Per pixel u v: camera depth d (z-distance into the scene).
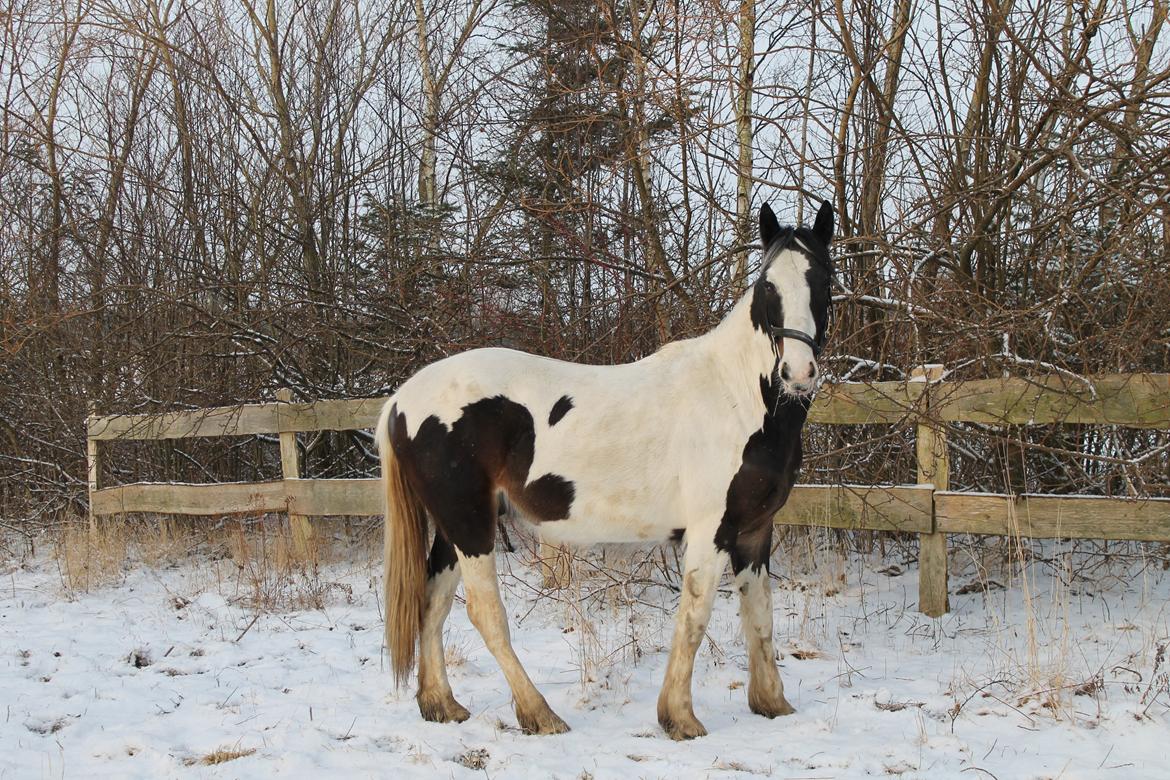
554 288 7.93
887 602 5.79
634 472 3.84
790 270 3.60
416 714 4.08
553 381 3.99
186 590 6.72
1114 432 5.92
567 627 5.43
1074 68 5.69
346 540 8.24
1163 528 4.94
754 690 3.99
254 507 7.69
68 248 11.21
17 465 10.55
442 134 9.02
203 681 4.62
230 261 9.89
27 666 4.95
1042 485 6.61
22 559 8.17
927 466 5.58
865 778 3.20
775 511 3.90
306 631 5.54
